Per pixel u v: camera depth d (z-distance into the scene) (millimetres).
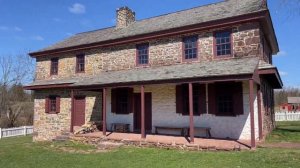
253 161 8688
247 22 13188
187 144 11469
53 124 19500
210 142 11859
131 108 16688
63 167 9445
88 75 18844
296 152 9461
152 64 16062
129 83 13750
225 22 13641
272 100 18750
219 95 13586
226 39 13891
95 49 18719
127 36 16844
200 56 14453
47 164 10008
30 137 22875
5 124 31734
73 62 19734
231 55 13555
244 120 12789
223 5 16438
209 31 14320
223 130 13281
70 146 13852
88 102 18391
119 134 15031
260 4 13688
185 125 14508
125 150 11836
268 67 11852
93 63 18703
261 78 13133
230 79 11000
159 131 15375
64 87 18547
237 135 12883
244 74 10633
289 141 12281
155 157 10156
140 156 10469
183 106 14703
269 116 16359
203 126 13844
